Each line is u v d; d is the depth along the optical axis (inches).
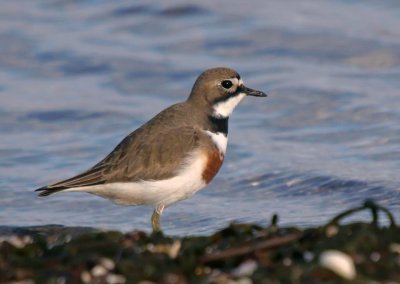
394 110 647.1
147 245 336.2
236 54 796.0
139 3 917.2
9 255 326.6
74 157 608.4
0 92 738.8
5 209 513.0
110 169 440.8
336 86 704.4
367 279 280.2
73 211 507.8
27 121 678.5
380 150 583.8
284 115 668.7
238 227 346.0
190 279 293.0
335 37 801.6
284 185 536.4
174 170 442.9
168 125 454.9
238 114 677.3
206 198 525.7
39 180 562.9
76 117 682.2
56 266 311.6
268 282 281.0
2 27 884.0
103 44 834.8
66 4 949.2
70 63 797.2
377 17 847.7
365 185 517.0
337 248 301.4
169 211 503.8
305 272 282.7
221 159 464.8
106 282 293.6
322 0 910.4
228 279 288.0
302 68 754.2
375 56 764.6
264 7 890.7
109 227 478.6
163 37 845.2
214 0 909.2
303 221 461.1
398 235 315.0
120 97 724.0
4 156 610.2
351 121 642.8
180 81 749.9
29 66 799.7
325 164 562.3
